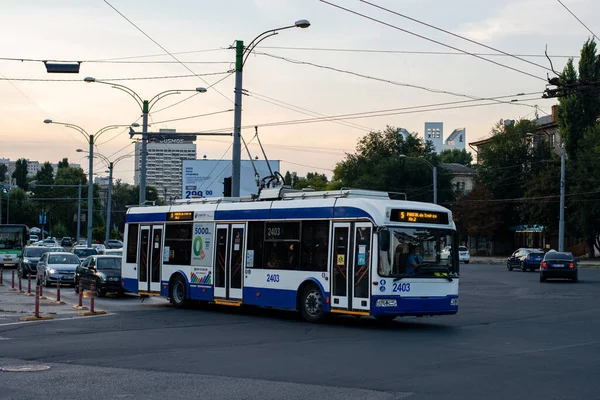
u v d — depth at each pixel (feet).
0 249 176.76
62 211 373.40
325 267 62.18
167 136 121.39
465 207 278.26
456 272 61.21
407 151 291.99
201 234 75.82
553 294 102.12
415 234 59.62
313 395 31.04
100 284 95.20
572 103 220.23
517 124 293.43
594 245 256.11
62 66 88.84
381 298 57.47
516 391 31.94
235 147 91.97
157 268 81.35
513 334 54.80
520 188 288.30
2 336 52.08
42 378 34.99
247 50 92.17
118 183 475.31
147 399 30.19
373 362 40.37
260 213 69.46
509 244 310.65
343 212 61.36
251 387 32.83
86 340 49.83
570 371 37.32
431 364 39.65
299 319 66.59
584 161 216.74
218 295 72.74
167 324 61.31
